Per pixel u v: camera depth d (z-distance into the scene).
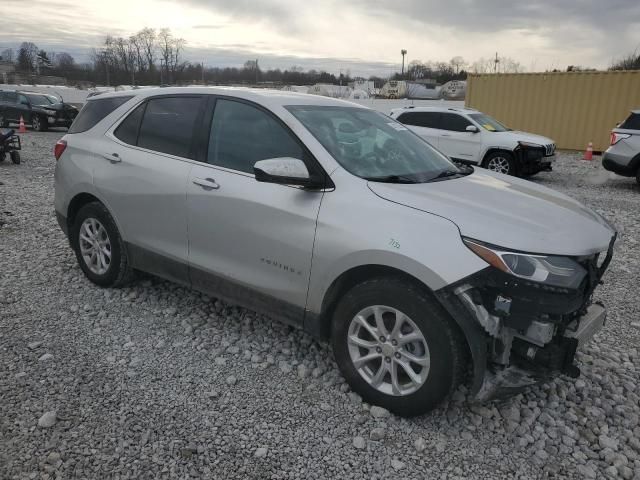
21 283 4.80
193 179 3.74
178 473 2.57
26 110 22.11
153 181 3.97
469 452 2.80
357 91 39.50
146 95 4.32
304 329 3.36
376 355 3.04
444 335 2.75
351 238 2.97
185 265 3.90
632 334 4.24
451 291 2.68
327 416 3.04
